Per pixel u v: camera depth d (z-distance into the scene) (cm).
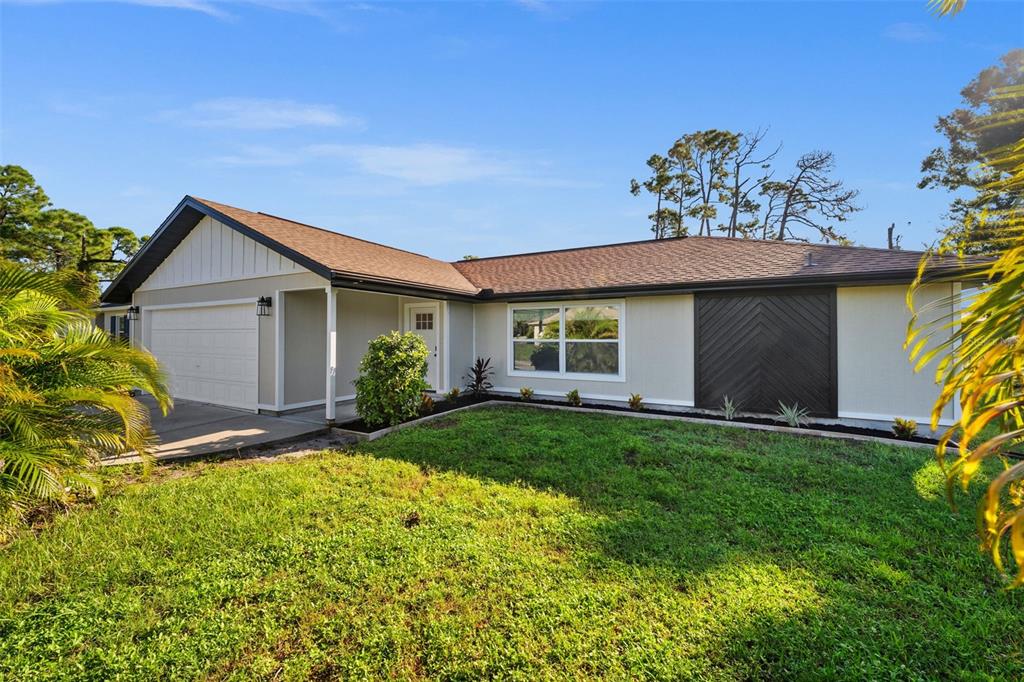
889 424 765
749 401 873
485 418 852
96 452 503
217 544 370
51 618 284
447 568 335
